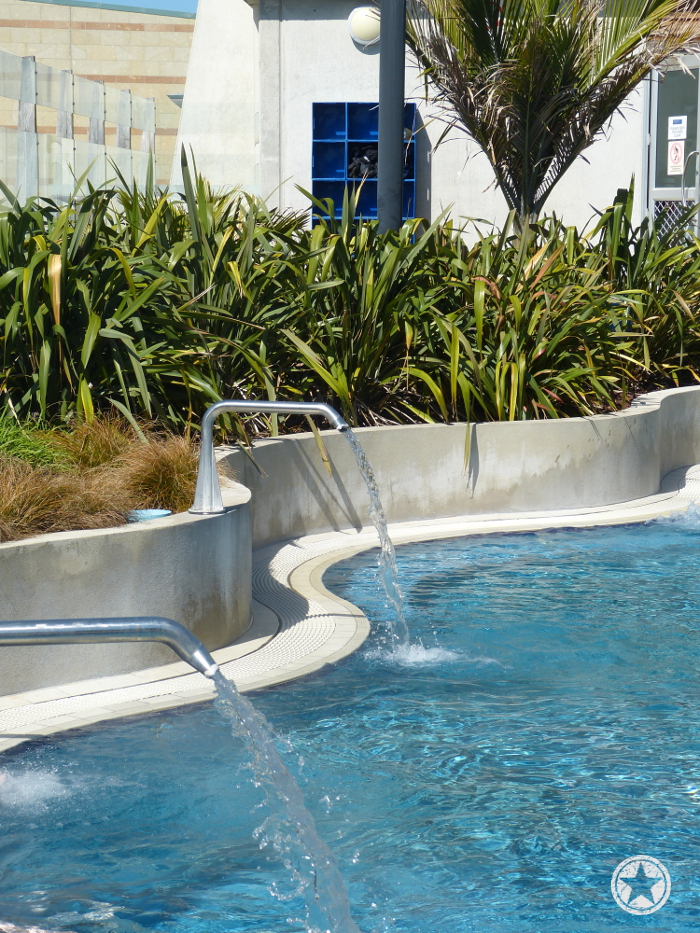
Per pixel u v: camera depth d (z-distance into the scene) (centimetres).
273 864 320
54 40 2652
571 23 990
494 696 458
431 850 328
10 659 452
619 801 360
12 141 1256
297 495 752
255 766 371
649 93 1530
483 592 618
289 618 574
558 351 890
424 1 1027
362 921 290
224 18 1766
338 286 807
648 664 496
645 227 1088
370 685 472
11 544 441
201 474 529
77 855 325
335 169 1564
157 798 362
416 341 855
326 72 1533
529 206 1075
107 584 470
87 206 687
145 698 454
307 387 816
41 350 613
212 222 812
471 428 813
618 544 736
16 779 374
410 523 805
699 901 300
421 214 1557
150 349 661
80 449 584
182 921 289
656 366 1042
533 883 309
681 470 1018
